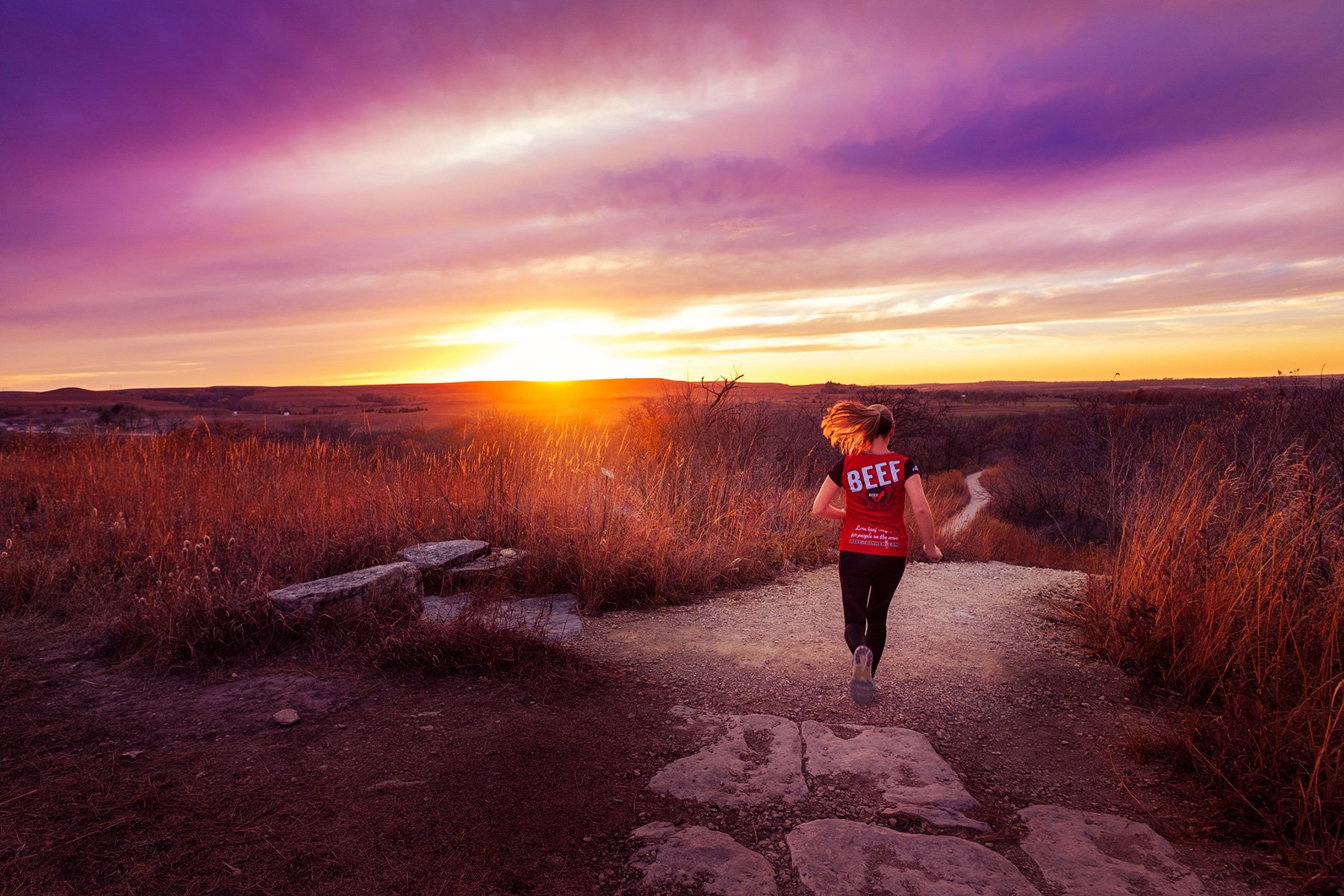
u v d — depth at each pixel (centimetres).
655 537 662
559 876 248
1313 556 420
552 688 406
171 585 470
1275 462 494
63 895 224
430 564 584
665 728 366
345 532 626
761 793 303
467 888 239
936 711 391
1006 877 245
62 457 909
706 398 1161
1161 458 620
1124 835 274
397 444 984
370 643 444
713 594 630
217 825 267
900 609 583
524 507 729
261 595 463
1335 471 523
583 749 340
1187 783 313
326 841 260
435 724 358
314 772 308
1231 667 389
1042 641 503
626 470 894
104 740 330
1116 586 508
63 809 272
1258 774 288
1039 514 2000
